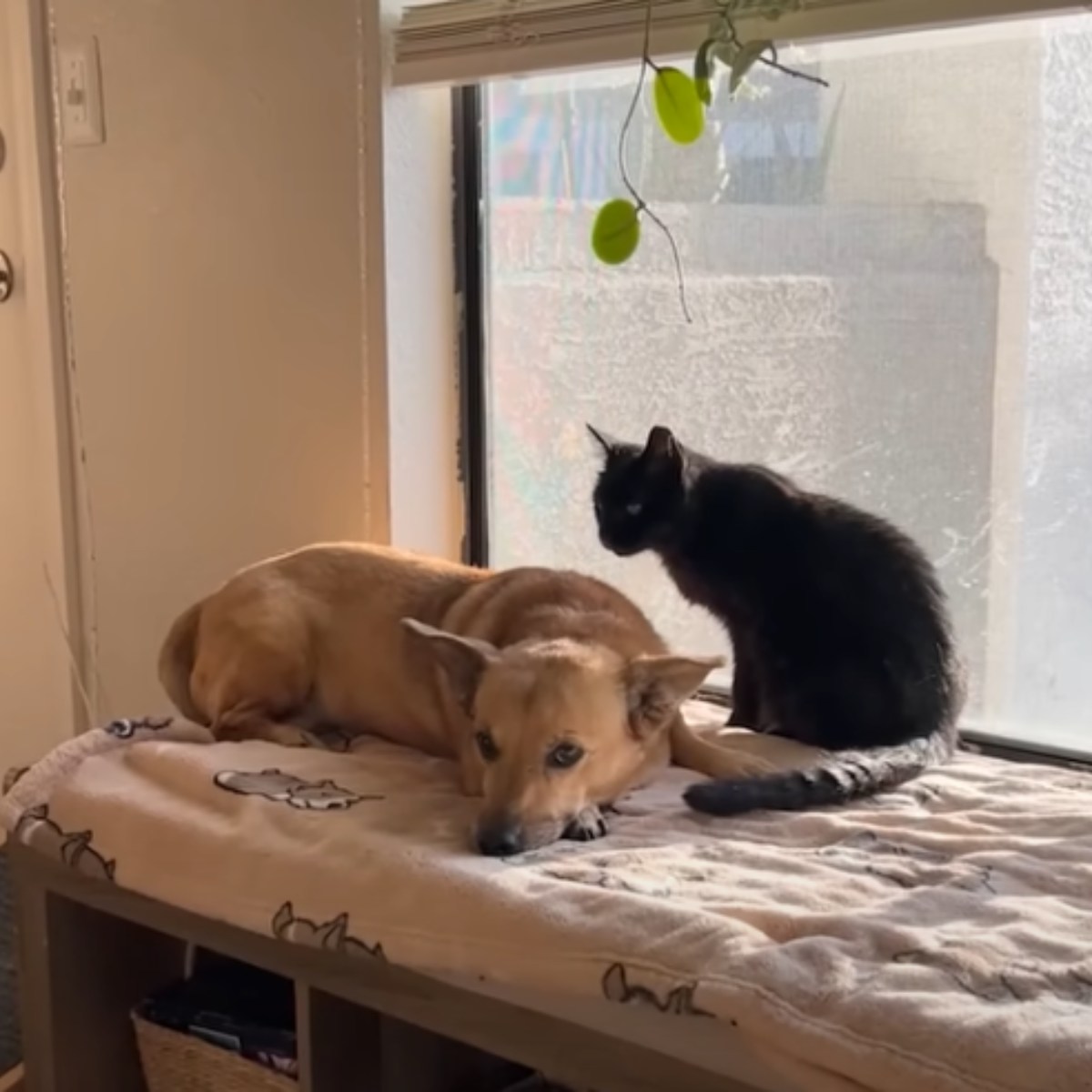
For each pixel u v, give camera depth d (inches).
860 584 69.1
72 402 94.0
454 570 76.0
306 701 75.3
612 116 79.1
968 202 70.4
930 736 68.2
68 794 64.9
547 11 73.4
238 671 73.4
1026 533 71.8
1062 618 71.5
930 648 68.7
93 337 92.2
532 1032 51.0
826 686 69.7
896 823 59.6
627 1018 48.6
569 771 59.7
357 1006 58.7
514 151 82.6
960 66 69.3
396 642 72.9
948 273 71.6
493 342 85.4
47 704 99.3
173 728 71.9
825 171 73.9
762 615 71.7
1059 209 68.0
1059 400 69.6
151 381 90.4
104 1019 70.3
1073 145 67.0
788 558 70.4
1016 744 72.8
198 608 79.4
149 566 93.0
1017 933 47.8
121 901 63.2
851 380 75.4
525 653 63.0
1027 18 63.1
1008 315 70.3
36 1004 68.2
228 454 88.1
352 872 55.4
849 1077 42.6
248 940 58.6
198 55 84.3
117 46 87.1
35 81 89.6
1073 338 68.7
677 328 79.8
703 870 54.2
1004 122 68.7
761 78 74.6
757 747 70.2
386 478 82.0
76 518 95.3
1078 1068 39.7
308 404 84.2
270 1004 68.9
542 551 86.3
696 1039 47.2
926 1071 41.3
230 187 84.7
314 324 83.1
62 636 97.2
